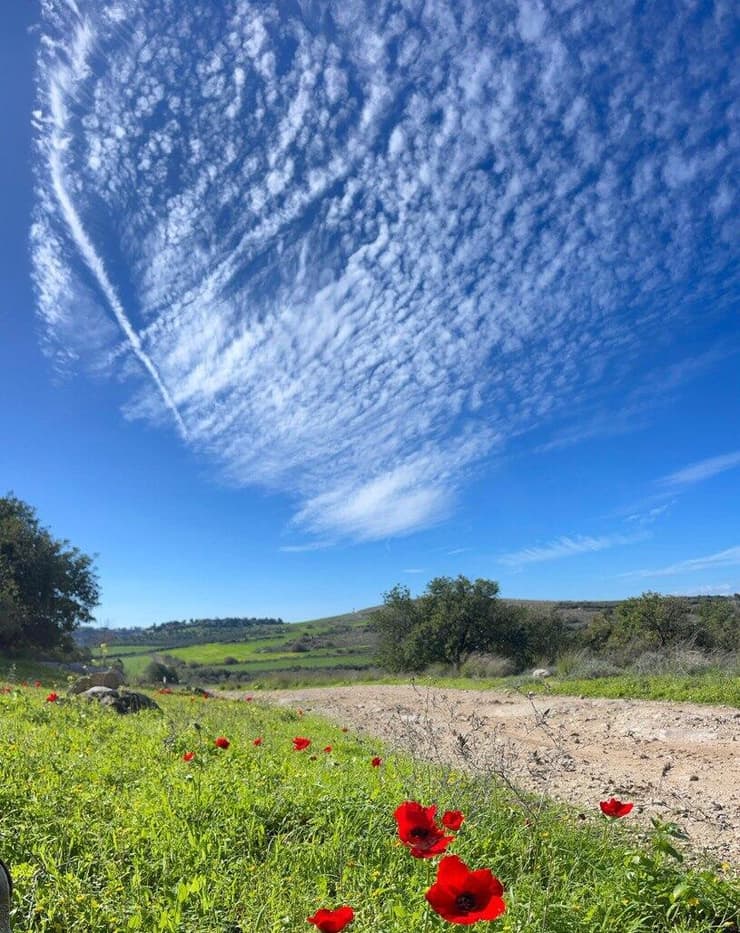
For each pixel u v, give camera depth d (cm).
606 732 1090
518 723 1234
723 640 2772
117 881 364
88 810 490
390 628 3756
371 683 2853
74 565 3353
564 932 338
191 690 2197
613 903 355
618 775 796
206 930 323
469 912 237
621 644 2973
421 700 1788
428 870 393
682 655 1817
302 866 403
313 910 344
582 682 1681
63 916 329
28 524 3288
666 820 614
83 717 991
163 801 494
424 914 330
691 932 335
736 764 837
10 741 690
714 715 1160
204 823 461
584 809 606
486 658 2856
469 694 1850
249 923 329
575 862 428
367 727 1266
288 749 842
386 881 375
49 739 743
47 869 375
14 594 3031
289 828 465
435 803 495
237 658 5391
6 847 406
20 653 3070
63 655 3419
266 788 538
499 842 448
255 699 2170
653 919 354
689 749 934
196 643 6619
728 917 354
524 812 498
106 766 621
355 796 506
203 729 922
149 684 2941
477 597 3669
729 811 643
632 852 429
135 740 813
